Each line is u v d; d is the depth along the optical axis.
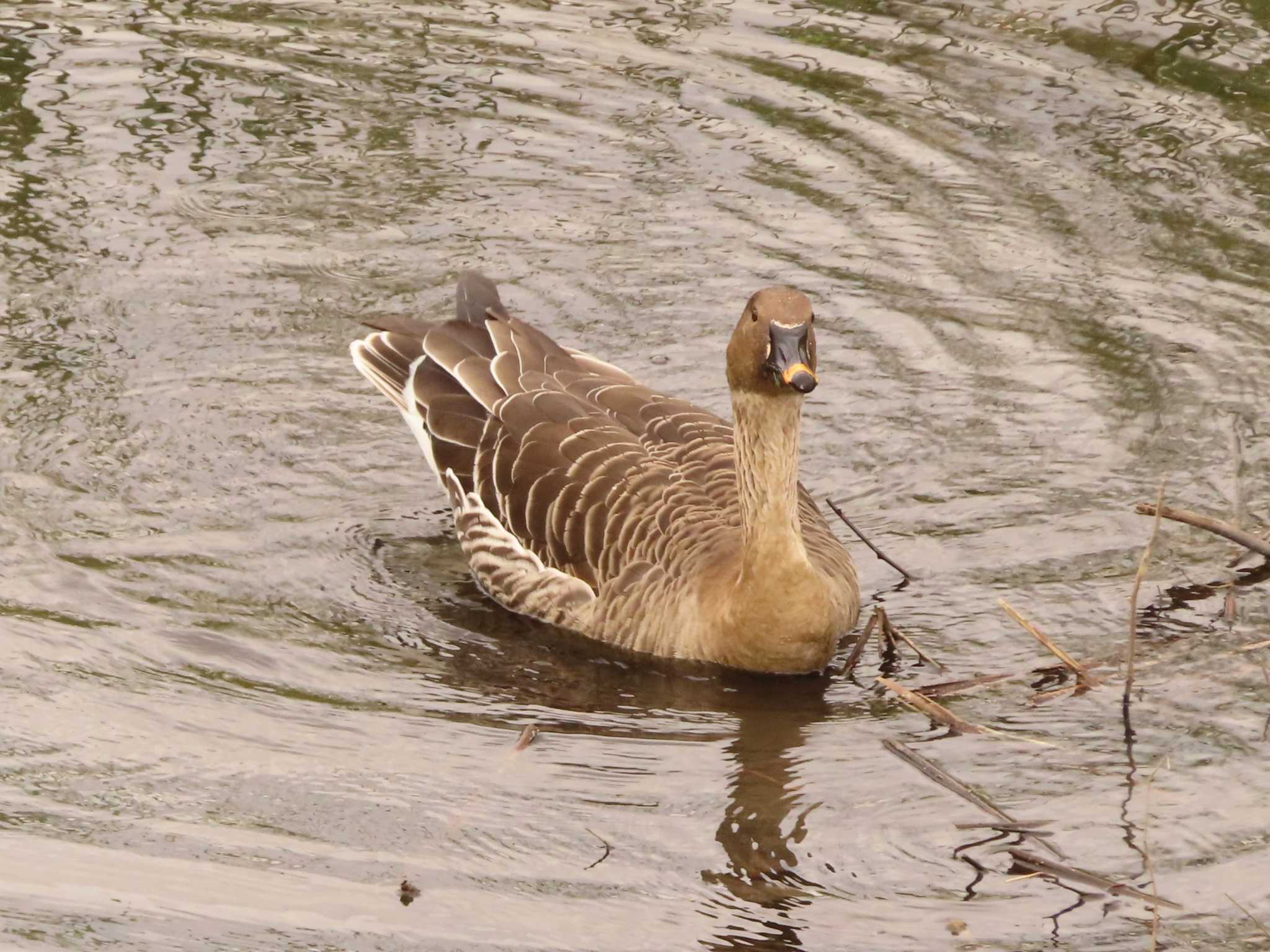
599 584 12.75
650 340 15.84
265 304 16.22
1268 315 15.93
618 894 9.56
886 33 20.61
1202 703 11.38
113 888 9.50
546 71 19.92
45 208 17.27
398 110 19.14
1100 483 14.08
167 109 19.00
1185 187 17.56
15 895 9.39
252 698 11.48
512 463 13.46
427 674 12.02
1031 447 14.56
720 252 16.95
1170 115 18.64
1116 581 12.91
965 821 10.25
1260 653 11.92
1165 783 10.55
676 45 20.50
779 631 11.91
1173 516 12.82
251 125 18.78
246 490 14.04
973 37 20.44
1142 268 16.59
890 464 14.45
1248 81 19.16
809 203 17.59
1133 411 14.91
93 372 15.20
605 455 13.27
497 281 16.56
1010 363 15.55
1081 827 10.14
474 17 21.20
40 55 19.94
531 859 9.87
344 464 14.52
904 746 11.06
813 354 11.59
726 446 13.48
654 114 19.05
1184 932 9.17
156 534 13.38
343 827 10.12
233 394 15.14
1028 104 18.95
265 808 10.28
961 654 12.15
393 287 16.47
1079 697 11.54
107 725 11.05
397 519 13.98
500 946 9.09
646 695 11.91
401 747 11.02
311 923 9.25
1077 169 17.86
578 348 15.70
